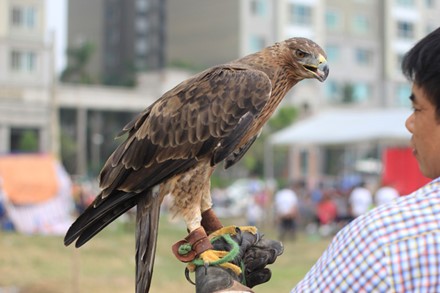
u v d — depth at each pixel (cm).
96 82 6406
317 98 5544
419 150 199
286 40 340
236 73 315
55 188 2098
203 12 6031
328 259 183
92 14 8131
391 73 5903
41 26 4700
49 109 4791
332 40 5697
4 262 1462
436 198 178
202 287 249
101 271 1425
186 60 6269
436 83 188
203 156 303
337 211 2089
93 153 6175
